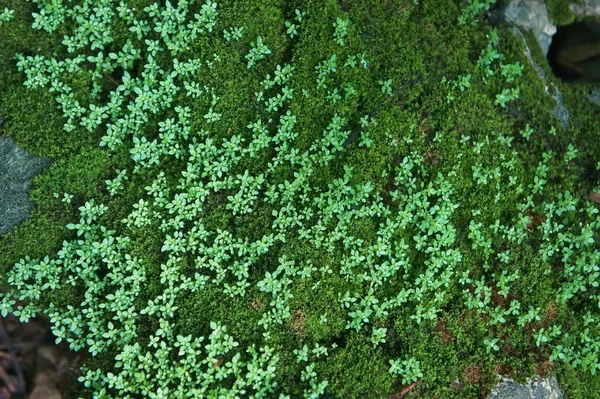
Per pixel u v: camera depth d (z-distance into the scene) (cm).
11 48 40
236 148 40
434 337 41
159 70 40
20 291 39
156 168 41
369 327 41
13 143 40
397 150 42
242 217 41
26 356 41
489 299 42
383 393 40
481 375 41
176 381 38
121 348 39
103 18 40
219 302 40
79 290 40
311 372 39
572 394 42
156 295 40
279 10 42
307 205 41
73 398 40
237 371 38
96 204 40
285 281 40
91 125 40
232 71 41
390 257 41
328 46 42
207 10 40
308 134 42
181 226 40
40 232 40
